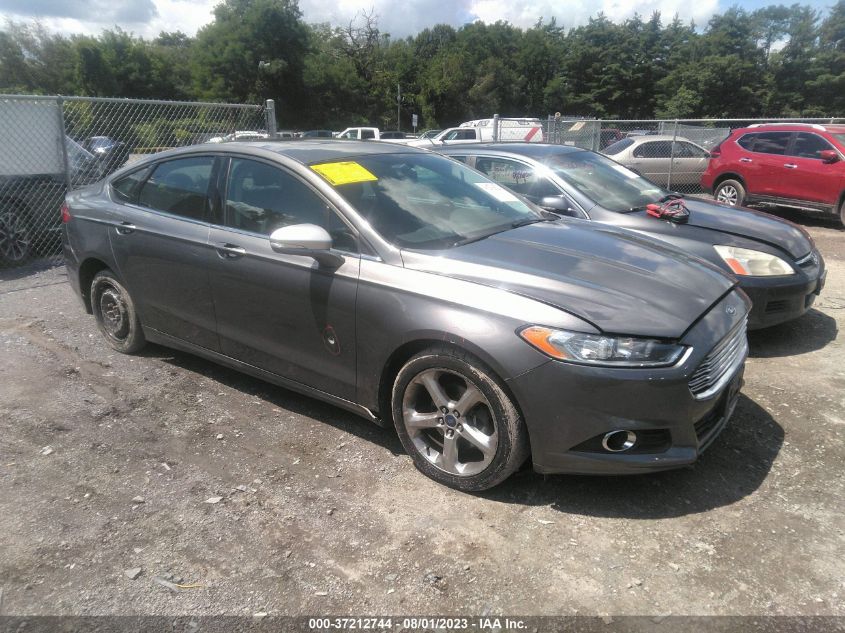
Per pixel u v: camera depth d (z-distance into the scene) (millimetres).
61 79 52719
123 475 3111
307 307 3277
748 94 67875
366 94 62719
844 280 7074
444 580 2402
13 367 4418
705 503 2865
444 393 2934
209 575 2432
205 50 52156
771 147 11336
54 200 8156
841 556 2504
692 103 68875
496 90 75438
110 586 2371
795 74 69500
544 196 5340
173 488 3004
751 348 4867
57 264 7938
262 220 3533
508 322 2658
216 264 3664
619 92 77688
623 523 2725
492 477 2828
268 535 2666
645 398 2551
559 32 100500
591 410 2568
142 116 8648
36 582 2389
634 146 14523
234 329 3719
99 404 3867
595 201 5191
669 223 4992
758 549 2555
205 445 3398
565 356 2562
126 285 4336
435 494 2957
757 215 5312
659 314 2695
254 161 3641
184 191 3969
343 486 3025
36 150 7887
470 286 2822
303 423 3641
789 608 2246
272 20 50406
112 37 51625
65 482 3047
